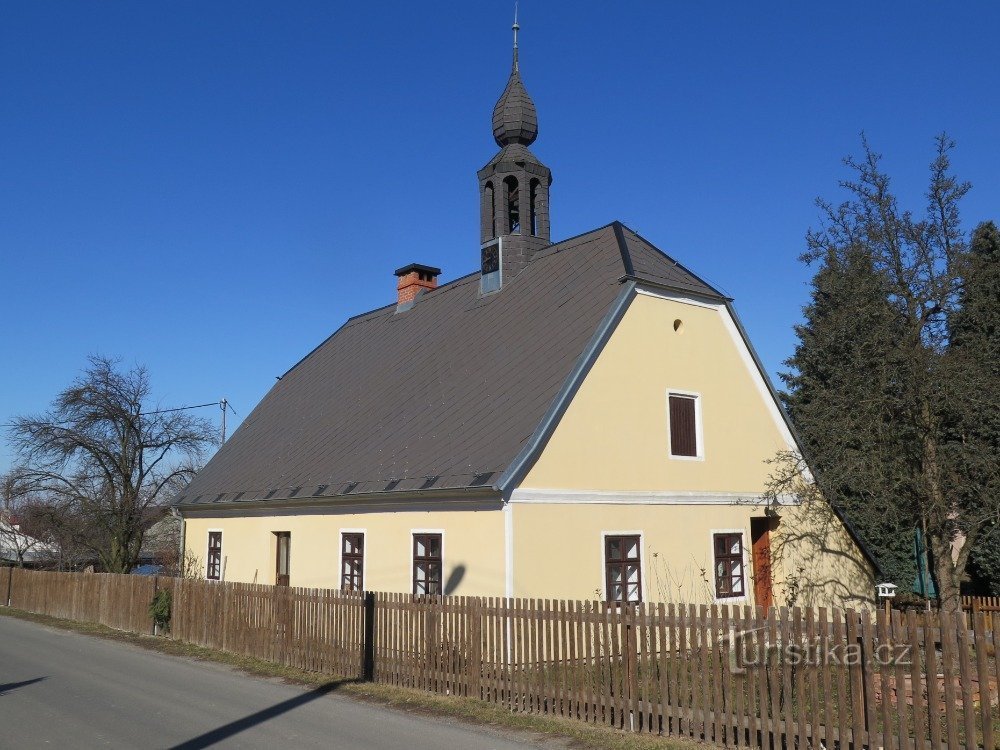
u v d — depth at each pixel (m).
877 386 18.91
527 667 10.66
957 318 19.42
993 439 19.59
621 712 9.64
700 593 17.36
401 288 26.83
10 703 11.85
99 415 34.66
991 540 23.22
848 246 19.95
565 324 17.58
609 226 19.83
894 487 19.06
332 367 26.17
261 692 12.48
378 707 11.20
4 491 35.34
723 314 19.27
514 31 23.55
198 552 24.44
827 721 8.01
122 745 9.35
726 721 8.72
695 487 17.75
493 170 22.64
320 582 18.95
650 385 17.25
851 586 21.28
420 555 16.20
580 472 15.49
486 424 16.31
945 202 18.59
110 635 20.25
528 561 14.38
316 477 19.69
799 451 20.30
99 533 37.09
